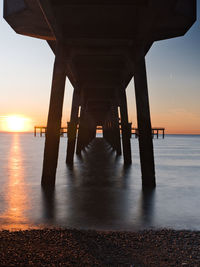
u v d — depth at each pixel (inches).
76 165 685.9
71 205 302.0
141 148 438.0
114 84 790.5
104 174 538.6
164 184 446.6
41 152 1104.2
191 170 627.2
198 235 204.2
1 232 203.0
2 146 1534.2
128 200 329.7
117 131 1026.1
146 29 377.7
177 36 454.9
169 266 153.6
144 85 434.3
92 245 179.3
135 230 220.7
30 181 455.8
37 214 265.9
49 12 337.7
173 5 338.3
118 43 445.1
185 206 305.0
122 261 158.2
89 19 425.4
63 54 445.7
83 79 775.1
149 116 434.0
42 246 173.8
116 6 379.9
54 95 438.6
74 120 749.9
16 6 391.5
